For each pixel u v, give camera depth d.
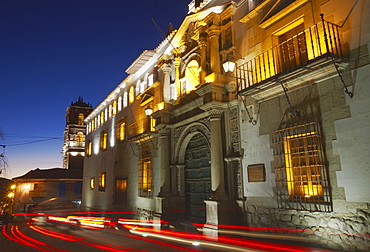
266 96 7.74
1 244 9.87
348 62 5.96
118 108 19.92
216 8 10.23
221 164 8.98
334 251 5.77
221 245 7.96
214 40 9.83
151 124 14.60
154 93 14.13
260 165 7.79
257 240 7.52
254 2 8.95
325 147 6.25
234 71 9.12
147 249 8.27
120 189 17.88
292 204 6.76
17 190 34.97
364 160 5.53
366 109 5.60
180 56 12.34
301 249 6.39
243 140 8.51
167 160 12.21
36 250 8.64
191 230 10.40
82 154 43.78
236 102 8.82
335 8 6.40
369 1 5.81
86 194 25.19
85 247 8.91
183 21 11.64
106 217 18.27
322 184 6.18
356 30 5.95
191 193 11.52
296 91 7.06
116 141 19.42
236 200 8.38
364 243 5.32
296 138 6.89
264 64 7.38
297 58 7.30
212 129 9.23
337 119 6.09
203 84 9.41
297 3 7.17
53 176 36.94
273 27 7.95
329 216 5.98
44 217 23.69
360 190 5.53
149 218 13.46
